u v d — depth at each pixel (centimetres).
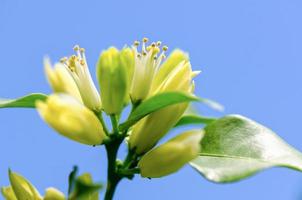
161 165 19
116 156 19
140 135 19
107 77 19
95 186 17
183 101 19
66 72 19
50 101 18
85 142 19
